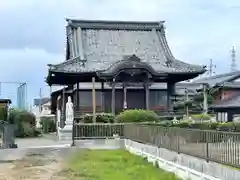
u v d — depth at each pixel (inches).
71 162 756.0
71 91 1792.6
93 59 1797.5
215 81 2153.1
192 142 541.6
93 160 778.8
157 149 699.4
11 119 1448.1
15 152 866.8
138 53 1881.2
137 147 852.0
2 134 930.7
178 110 1811.0
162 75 1646.2
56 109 1951.3
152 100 1736.0
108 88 1685.5
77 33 1919.3
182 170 572.7
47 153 893.8
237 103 1838.1
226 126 1139.9
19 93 1937.7
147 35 1989.4
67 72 1617.9
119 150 945.5
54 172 640.4
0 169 685.3
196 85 2450.8
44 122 1879.9
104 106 1675.7
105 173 619.8
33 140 1240.2
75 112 1619.1
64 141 1140.5
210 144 487.8
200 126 1146.7
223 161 455.5
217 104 1877.5
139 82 1649.9
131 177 578.2
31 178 588.1
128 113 1228.5
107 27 1983.3
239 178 411.5
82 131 1023.0
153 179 557.6
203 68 1726.1
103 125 1037.2
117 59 1814.7
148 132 770.8
